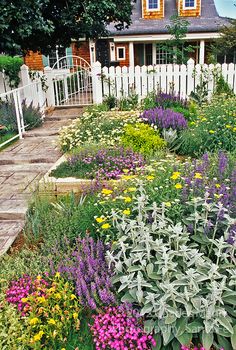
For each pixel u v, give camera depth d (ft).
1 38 22.16
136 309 7.23
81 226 10.33
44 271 8.68
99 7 26.58
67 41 30.76
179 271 7.55
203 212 9.32
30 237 10.91
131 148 15.85
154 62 54.29
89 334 7.38
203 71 27.09
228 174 11.89
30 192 14.52
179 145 17.21
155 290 7.20
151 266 7.60
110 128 19.54
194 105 24.09
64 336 7.30
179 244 8.36
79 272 8.19
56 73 33.81
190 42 52.85
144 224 8.55
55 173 14.99
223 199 9.57
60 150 19.10
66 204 11.94
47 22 24.30
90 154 15.67
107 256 8.29
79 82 36.94
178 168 12.55
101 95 28.14
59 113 28.35
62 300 7.79
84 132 19.24
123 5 30.25
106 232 9.53
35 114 24.84
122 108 25.85
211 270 7.05
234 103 21.90
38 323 7.26
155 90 26.48
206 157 13.10
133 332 6.85
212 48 46.29
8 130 23.40
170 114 19.52
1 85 28.35
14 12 21.12
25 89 27.20
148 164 14.56
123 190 11.48
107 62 54.80
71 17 27.22
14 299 7.86
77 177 14.47
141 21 53.52
